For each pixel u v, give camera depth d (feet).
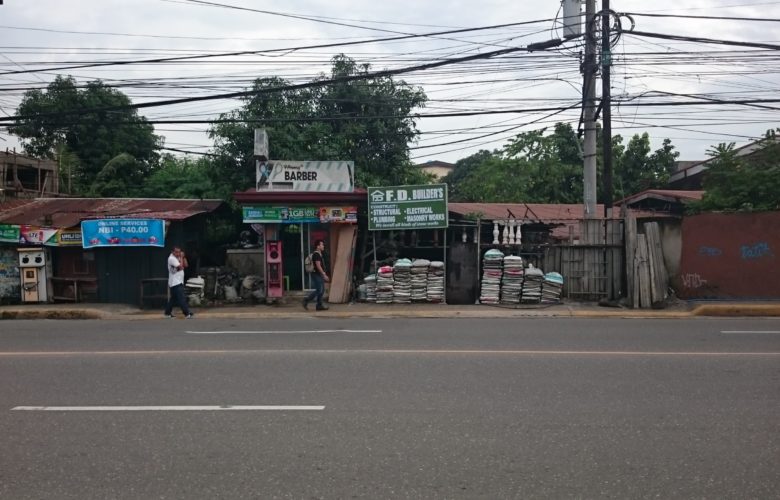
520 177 101.19
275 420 19.24
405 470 15.31
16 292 56.39
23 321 48.26
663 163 108.17
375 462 15.84
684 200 71.87
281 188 54.65
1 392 23.25
